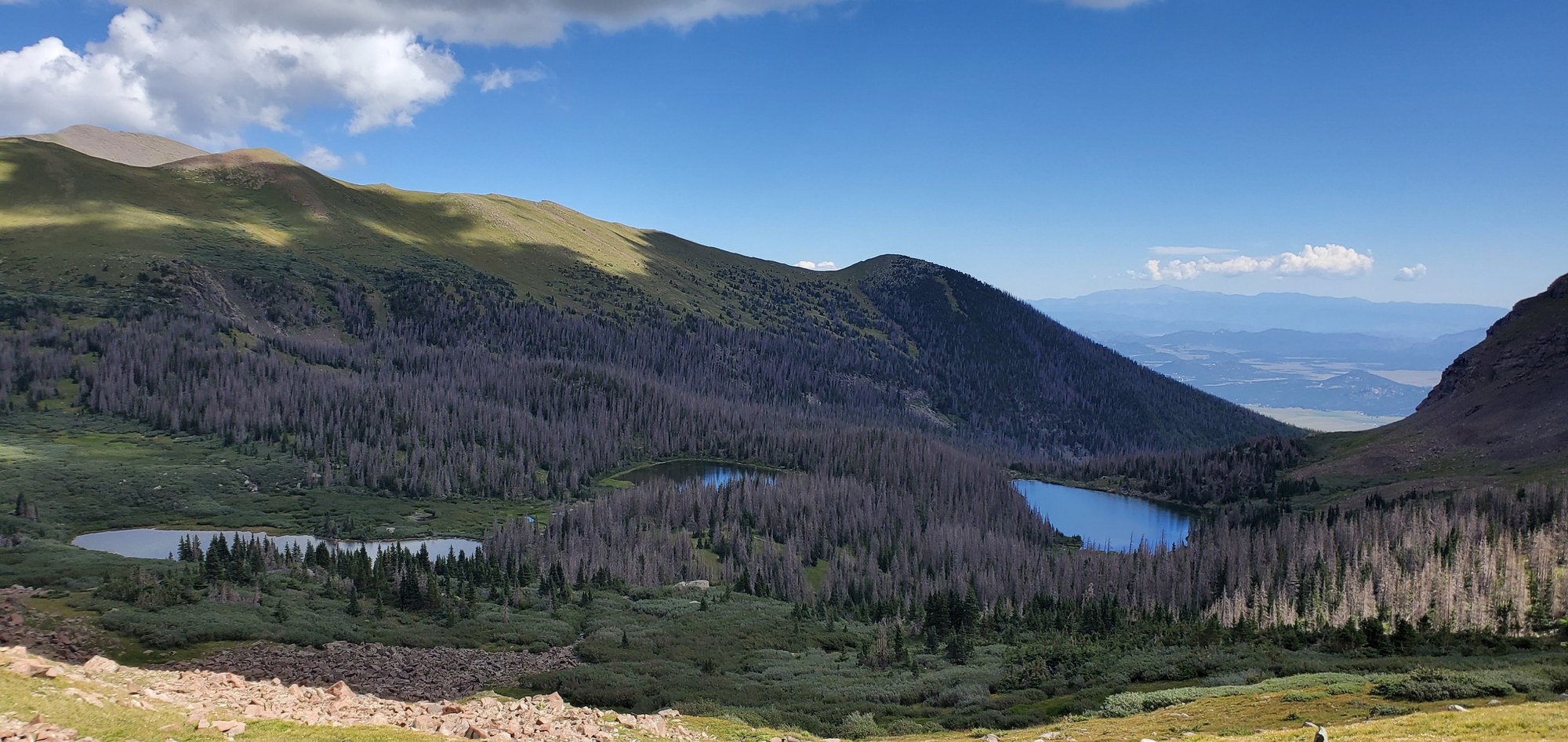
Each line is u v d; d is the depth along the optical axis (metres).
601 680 110.62
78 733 34.72
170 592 135.62
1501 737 41.59
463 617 151.12
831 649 141.75
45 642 112.19
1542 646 99.06
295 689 50.66
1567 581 126.19
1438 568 146.88
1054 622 149.88
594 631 146.12
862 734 77.88
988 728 75.75
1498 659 89.44
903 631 150.75
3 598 128.38
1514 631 115.50
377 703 51.34
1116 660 101.94
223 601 140.00
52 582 140.88
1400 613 130.75
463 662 124.19
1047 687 94.31
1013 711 84.25
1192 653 100.69
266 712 44.22
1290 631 115.06
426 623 146.38
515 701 56.38
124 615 123.69
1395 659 89.75
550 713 53.06
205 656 115.38
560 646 138.00
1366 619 123.94
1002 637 143.88
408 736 42.38
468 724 46.91
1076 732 63.00
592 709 56.16
